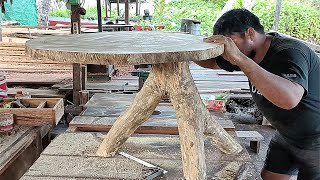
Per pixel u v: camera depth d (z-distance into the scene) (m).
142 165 1.82
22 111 2.64
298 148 2.06
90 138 2.15
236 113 4.29
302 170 2.12
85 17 10.70
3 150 2.25
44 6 12.95
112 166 1.81
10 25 9.03
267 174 2.32
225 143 1.94
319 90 1.85
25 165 2.59
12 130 2.56
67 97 4.04
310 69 1.77
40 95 3.96
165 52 1.41
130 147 2.04
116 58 1.37
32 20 10.52
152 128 2.40
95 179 1.68
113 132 1.90
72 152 1.95
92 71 4.78
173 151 2.01
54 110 2.64
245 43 1.73
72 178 1.68
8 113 2.62
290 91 1.51
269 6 11.30
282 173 2.26
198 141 1.69
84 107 2.91
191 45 1.59
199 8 12.66
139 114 1.86
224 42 1.55
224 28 1.72
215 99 3.02
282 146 2.19
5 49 6.26
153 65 1.76
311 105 1.87
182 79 1.73
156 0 12.34
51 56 1.46
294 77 1.58
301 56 1.67
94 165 1.81
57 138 2.14
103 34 2.06
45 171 1.74
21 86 4.52
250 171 1.79
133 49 1.48
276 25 8.34
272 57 1.71
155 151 2.00
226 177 1.72
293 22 10.82
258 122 4.16
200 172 1.65
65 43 1.68
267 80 1.49
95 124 2.43
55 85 4.36
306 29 10.80
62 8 15.52
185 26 6.51
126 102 3.03
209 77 5.17
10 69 5.30
